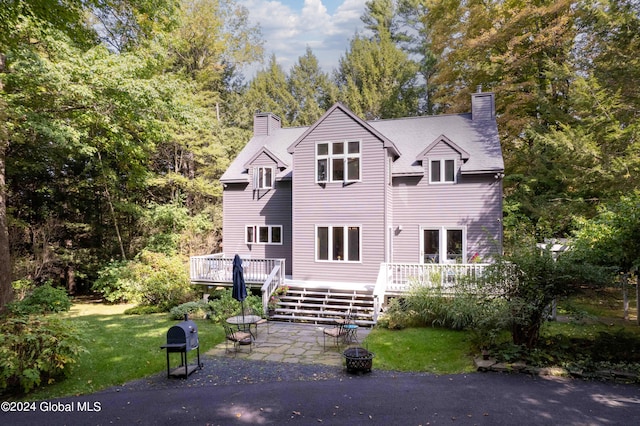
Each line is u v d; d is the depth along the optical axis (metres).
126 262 19.98
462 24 24.66
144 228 25.08
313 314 14.73
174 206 24.58
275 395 7.65
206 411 6.90
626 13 15.94
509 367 8.82
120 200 24.08
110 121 17.08
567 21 20.72
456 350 10.23
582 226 15.01
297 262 17.70
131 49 17.05
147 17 16.27
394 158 18.81
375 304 13.45
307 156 17.77
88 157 22.41
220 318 14.20
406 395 7.57
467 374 8.77
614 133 15.91
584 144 16.39
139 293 18.22
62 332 8.58
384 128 21.06
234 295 12.45
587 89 17.02
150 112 16.81
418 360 9.76
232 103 34.81
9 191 20.19
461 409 6.87
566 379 8.36
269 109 40.25
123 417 6.68
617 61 16.39
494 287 10.02
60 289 16.39
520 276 9.51
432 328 12.32
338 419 6.53
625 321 12.40
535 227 19.92
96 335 12.16
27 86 14.63
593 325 11.86
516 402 7.14
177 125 20.56
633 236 9.76
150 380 8.70
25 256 19.77
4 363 7.41
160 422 6.46
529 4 21.48
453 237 17.69
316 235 17.52
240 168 21.89
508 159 23.38
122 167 22.44
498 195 16.94
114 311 17.27
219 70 31.98
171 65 27.64
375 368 9.38
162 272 18.09
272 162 20.59
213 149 27.08
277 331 13.02
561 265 8.99
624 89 16.14
